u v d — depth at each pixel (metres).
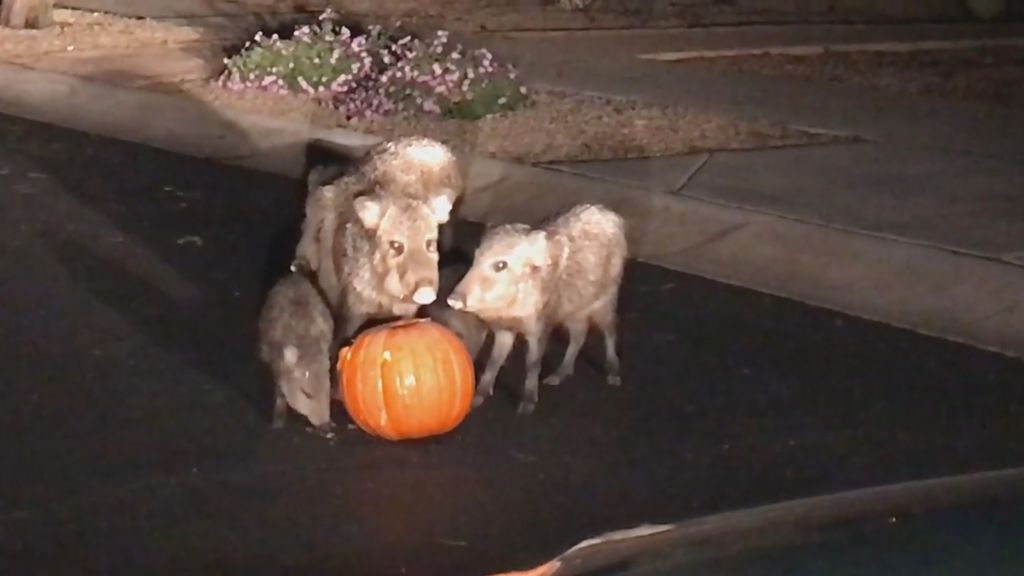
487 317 7.61
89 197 9.57
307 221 7.76
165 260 8.85
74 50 12.87
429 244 7.46
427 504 7.19
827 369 8.22
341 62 11.65
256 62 11.64
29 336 8.09
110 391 7.74
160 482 7.24
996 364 8.34
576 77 12.75
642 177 10.23
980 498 6.57
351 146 10.59
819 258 9.28
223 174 10.05
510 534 7.07
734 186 10.15
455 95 11.23
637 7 16.98
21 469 7.27
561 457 7.48
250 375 7.89
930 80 13.47
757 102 12.12
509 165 10.34
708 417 7.80
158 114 11.01
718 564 6.08
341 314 7.61
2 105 11.03
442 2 16.55
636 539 6.43
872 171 10.53
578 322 7.86
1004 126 11.69
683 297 8.80
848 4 17.56
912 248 9.41
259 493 7.21
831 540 6.09
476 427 7.62
